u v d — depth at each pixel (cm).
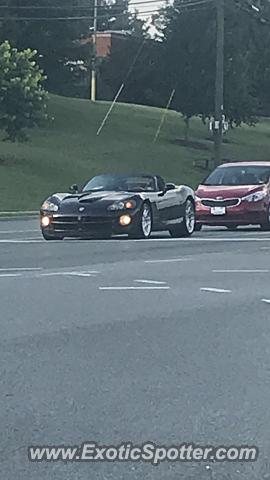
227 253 2052
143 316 1278
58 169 5022
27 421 814
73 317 1265
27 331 1173
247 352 1077
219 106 4238
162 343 1116
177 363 1021
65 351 1070
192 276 1664
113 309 1327
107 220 2319
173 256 1986
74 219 2327
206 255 2009
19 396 891
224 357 1051
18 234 2628
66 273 1692
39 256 1983
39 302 1378
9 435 777
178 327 1209
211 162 5719
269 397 894
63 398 884
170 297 1434
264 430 795
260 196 2664
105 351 1073
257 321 1254
